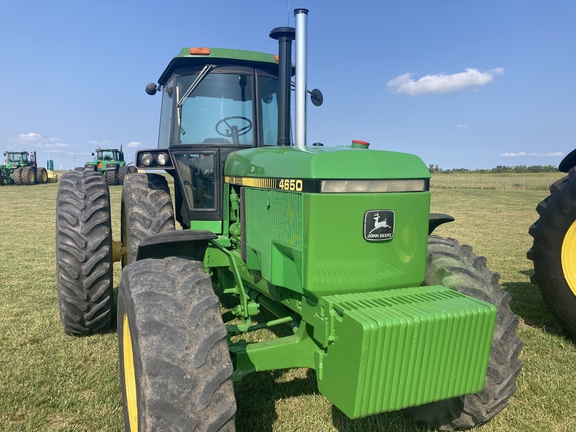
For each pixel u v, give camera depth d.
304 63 3.64
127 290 2.36
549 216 4.25
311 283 2.34
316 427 2.91
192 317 2.16
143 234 3.71
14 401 3.13
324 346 2.29
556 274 4.23
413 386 2.12
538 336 4.39
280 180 2.59
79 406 3.09
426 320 2.07
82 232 3.94
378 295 2.35
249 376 3.59
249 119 4.00
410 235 2.44
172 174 4.48
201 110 3.96
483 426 2.93
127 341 2.46
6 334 4.26
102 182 4.34
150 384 1.98
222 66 3.95
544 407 3.15
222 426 2.02
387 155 2.44
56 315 4.80
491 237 10.37
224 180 3.76
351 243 2.34
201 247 2.76
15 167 29.41
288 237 2.52
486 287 2.68
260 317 4.87
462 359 2.20
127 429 2.51
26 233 10.18
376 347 2.00
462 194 25.78
